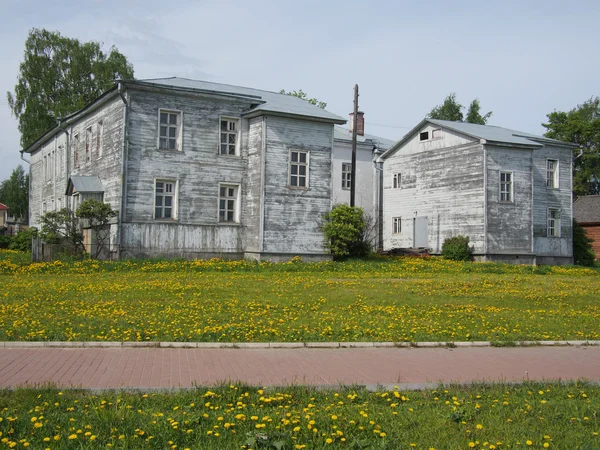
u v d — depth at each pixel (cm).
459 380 815
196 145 2867
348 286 2009
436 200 3916
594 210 5456
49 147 4275
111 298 1509
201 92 2841
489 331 1203
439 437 569
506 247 3622
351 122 4512
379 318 1307
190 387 714
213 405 651
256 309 1382
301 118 2953
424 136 4041
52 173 4138
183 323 1161
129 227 2664
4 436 534
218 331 1083
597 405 685
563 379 834
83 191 2870
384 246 4325
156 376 787
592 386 784
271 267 2672
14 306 1313
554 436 581
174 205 2819
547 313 1498
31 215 4916
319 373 834
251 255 2900
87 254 2552
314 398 686
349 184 4300
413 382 793
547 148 4116
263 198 2858
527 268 3238
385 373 848
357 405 664
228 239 2906
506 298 1811
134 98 2738
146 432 556
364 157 4397
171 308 1355
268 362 895
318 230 3014
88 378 769
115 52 5588
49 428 559
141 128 2750
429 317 1348
